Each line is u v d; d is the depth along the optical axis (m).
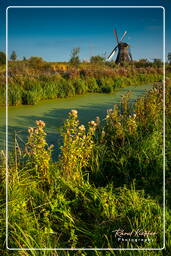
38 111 9.22
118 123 4.74
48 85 12.59
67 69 18.27
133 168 4.21
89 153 3.89
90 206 3.23
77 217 3.13
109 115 5.11
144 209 3.03
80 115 8.47
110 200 3.26
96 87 15.47
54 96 12.60
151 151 4.38
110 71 19.75
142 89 16.38
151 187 3.83
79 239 2.85
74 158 3.55
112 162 4.25
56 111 9.23
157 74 23.16
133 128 4.81
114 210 3.05
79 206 3.29
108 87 14.90
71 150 3.51
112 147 4.51
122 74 20.67
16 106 10.26
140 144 4.46
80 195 3.40
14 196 3.06
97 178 4.04
